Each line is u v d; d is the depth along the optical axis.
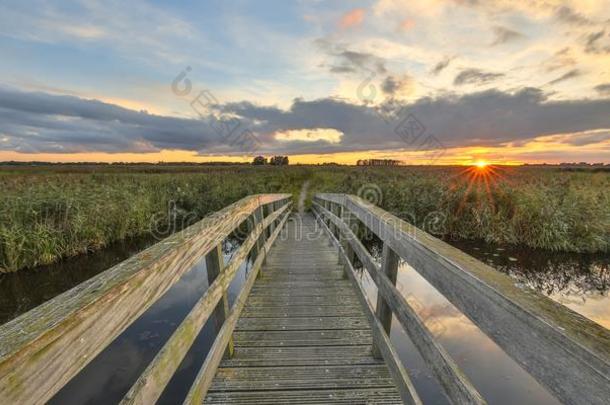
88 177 14.62
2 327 0.63
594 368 0.55
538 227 7.58
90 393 2.84
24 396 0.57
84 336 0.73
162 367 1.09
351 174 17.77
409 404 1.50
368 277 5.93
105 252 7.68
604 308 4.79
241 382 2.13
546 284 5.72
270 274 4.50
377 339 2.12
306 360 2.38
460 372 1.01
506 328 0.79
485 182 9.92
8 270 6.02
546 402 2.70
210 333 3.74
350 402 1.96
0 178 12.27
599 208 7.77
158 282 1.12
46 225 6.89
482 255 7.16
